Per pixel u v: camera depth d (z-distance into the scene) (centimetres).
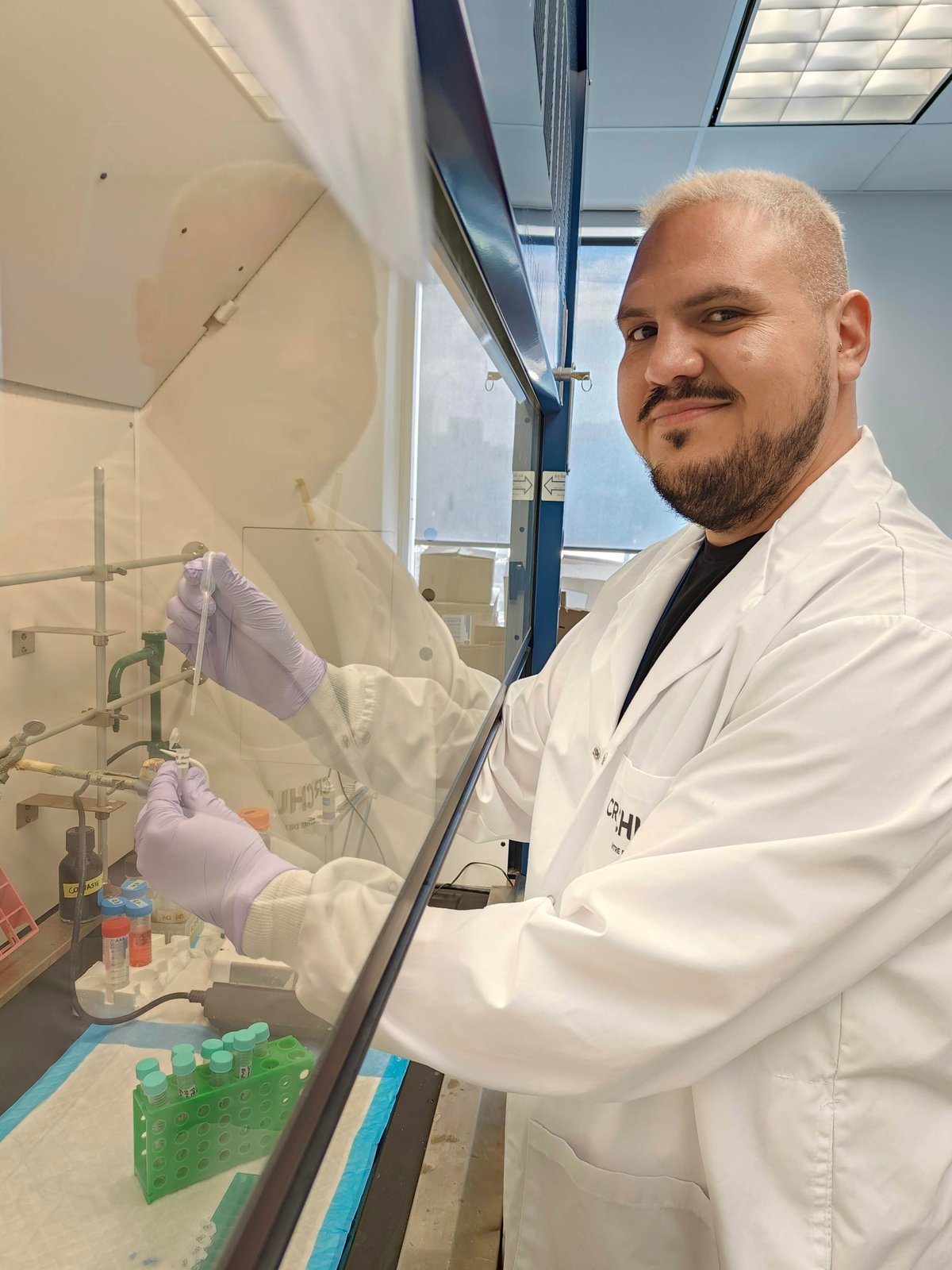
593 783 89
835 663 64
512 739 122
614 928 58
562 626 258
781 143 312
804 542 79
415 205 46
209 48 19
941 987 64
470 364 87
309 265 31
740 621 76
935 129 295
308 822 40
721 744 65
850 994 65
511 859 191
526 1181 84
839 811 61
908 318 352
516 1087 62
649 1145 74
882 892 59
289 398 32
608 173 345
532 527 193
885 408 356
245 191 24
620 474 380
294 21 22
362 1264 85
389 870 57
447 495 80
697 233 72
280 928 35
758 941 58
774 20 247
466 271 78
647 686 85
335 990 43
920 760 61
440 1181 98
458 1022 61
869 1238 62
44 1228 21
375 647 54
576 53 170
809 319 73
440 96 42
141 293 20
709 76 267
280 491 33
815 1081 64
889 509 77
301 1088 36
